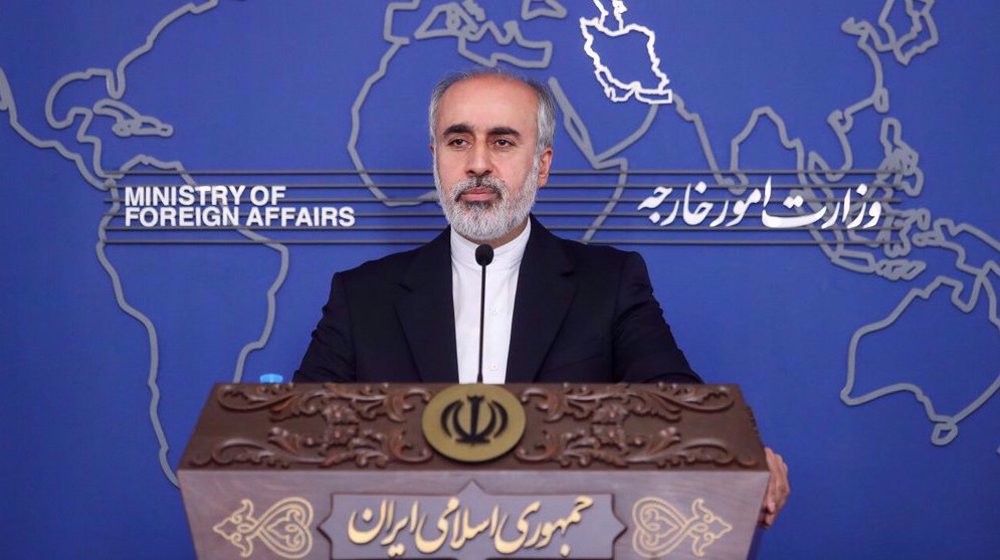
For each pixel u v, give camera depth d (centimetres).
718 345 530
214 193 534
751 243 532
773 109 536
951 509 525
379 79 538
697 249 534
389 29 537
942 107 535
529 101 443
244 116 537
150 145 535
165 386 530
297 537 259
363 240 535
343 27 538
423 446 267
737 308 532
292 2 538
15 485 527
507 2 538
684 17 534
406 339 426
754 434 271
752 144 535
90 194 534
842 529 526
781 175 535
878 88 535
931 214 533
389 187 535
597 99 537
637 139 536
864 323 530
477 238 438
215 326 532
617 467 263
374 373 421
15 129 534
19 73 536
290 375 531
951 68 537
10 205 534
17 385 529
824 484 527
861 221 532
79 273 532
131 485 528
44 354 530
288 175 536
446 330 426
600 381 418
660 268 533
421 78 537
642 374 403
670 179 534
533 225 457
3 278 531
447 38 537
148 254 534
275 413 276
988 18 536
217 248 535
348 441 268
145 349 531
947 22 538
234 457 266
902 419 528
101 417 529
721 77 537
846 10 537
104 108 536
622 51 538
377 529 258
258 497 261
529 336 421
